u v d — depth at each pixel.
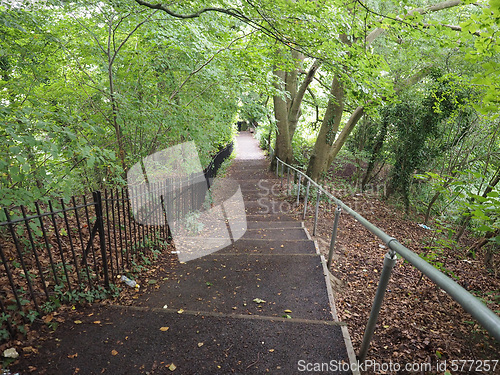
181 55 5.68
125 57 5.16
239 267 3.97
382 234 2.09
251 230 6.08
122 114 4.54
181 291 3.34
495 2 2.75
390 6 6.68
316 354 2.21
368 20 4.54
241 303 3.08
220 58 5.79
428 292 3.94
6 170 2.67
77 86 5.10
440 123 9.59
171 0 4.36
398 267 5.05
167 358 2.16
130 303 3.05
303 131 20.47
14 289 2.28
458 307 3.50
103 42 5.29
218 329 2.50
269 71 7.10
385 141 11.50
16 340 2.19
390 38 7.73
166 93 5.89
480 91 7.63
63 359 2.10
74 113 4.04
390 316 3.26
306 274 3.73
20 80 4.20
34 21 3.85
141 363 2.10
